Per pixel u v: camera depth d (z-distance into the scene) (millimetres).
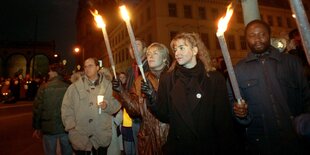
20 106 15781
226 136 1674
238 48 27844
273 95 1852
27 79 21250
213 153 1694
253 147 1974
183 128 1742
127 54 31703
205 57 1863
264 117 1876
